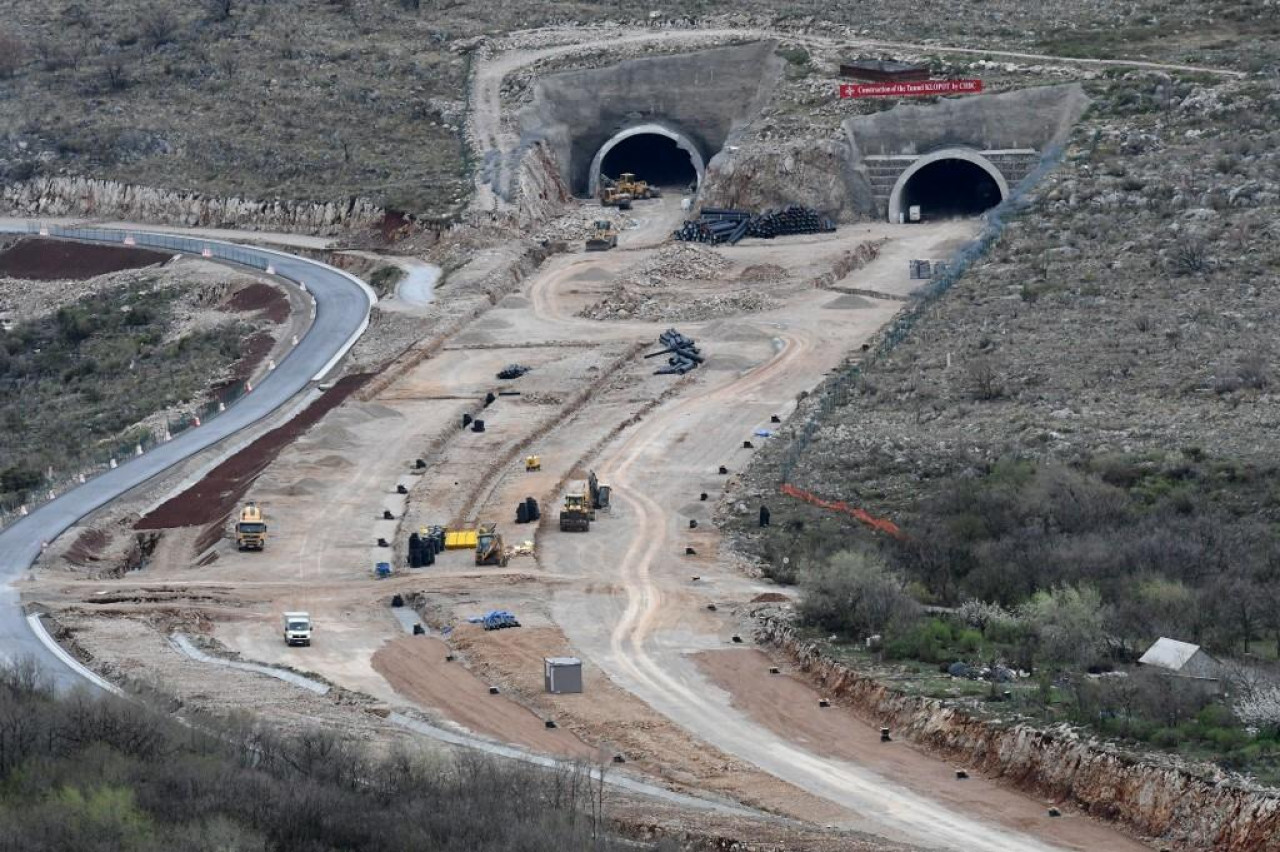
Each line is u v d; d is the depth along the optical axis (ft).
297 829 297.94
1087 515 499.92
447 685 421.59
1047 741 352.08
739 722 392.06
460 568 513.04
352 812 304.09
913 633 423.64
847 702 401.90
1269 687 361.71
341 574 510.99
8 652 433.48
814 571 465.88
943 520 508.12
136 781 312.29
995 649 417.08
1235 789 317.01
